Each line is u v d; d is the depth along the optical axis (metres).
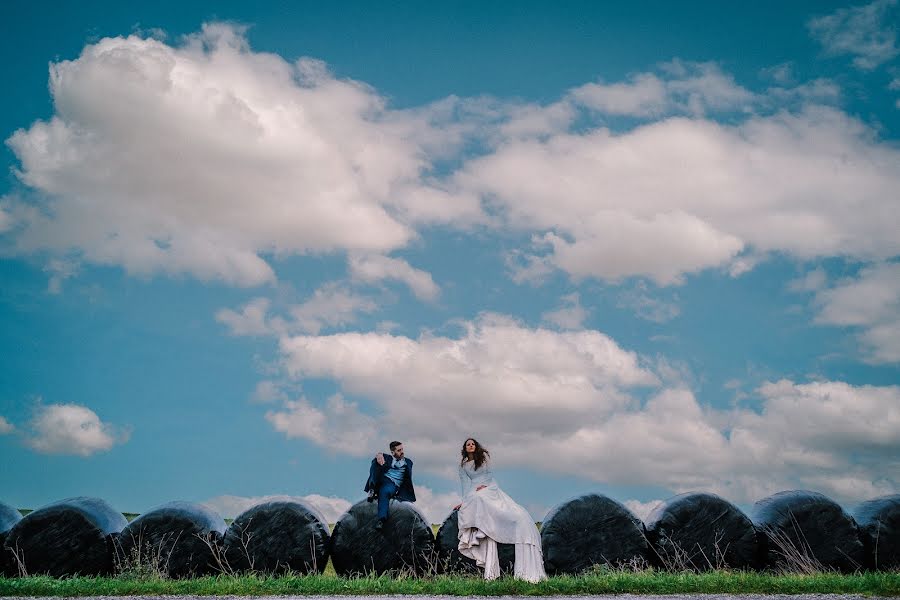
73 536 11.51
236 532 11.66
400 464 12.14
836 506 11.83
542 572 10.31
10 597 8.91
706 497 11.87
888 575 9.73
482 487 10.82
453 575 11.20
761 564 11.70
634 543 11.58
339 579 9.84
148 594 9.07
